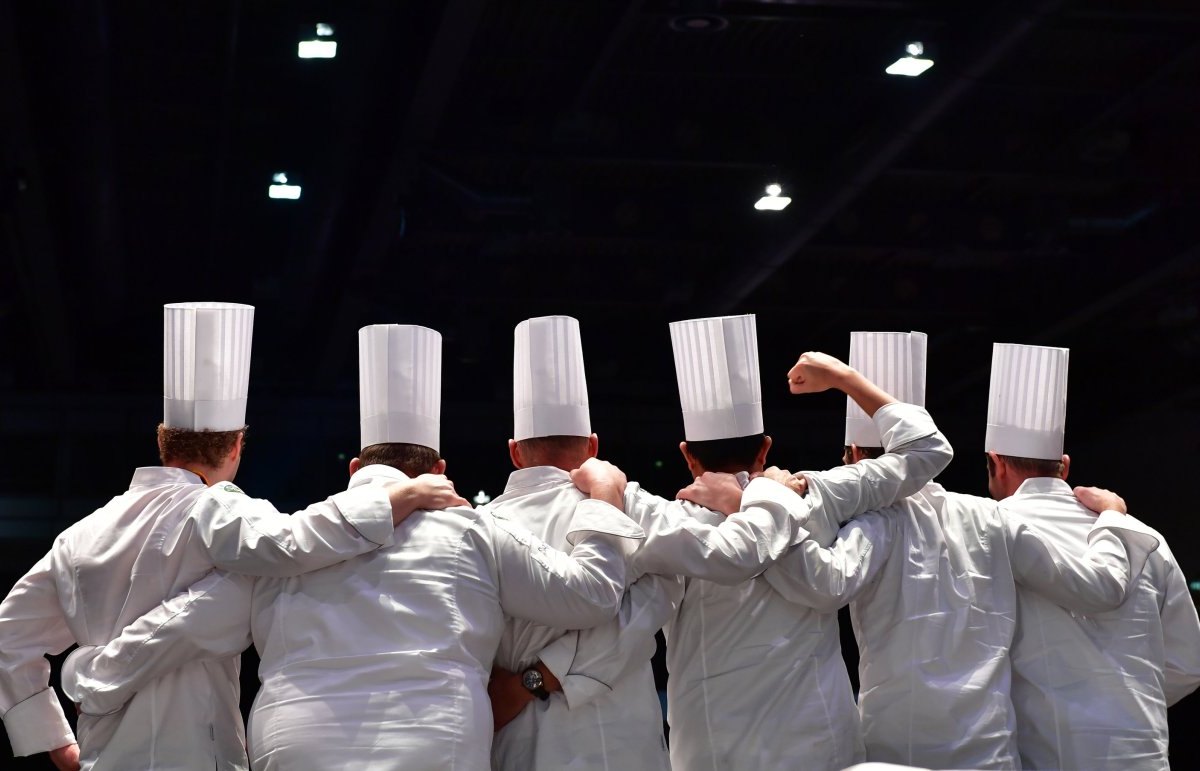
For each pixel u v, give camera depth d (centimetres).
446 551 224
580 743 230
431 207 946
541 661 232
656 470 1370
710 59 811
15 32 653
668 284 1110
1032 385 285
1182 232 990
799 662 243
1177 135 926
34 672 237
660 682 977
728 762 240
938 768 247
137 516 234
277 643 219
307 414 1296
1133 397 1340
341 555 220
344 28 725
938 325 1249
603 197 972
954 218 1042
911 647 252
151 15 729
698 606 248
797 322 1267
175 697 226
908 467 255
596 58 762
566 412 254
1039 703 262
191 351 246
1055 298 1136
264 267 1105
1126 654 265
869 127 859
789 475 254
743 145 903
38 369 1257
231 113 841
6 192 778
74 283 1052
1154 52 816
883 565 257
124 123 847
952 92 763
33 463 1241
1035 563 261
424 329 251
